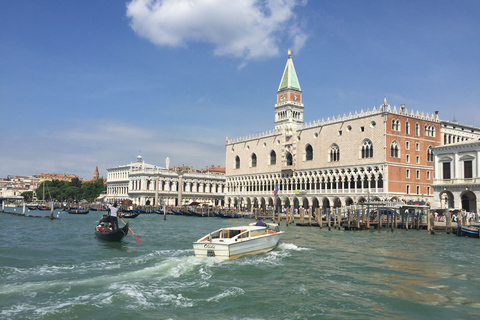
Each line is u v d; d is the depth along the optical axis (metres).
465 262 30.80
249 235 33.06
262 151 112.75
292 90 123.06
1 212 121.19
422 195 81.56
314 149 95.12
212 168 184.00
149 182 147.38
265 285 23.22
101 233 41.78
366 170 81.81
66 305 18.78
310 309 18.97
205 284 23.14
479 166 62.59
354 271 27.12
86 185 191.88
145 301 19.80
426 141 83.50
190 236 48.41
